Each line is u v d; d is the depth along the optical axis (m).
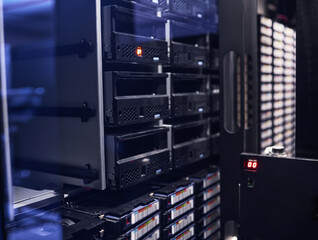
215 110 3.05
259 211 1.85
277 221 1.81
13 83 2.45
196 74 2.80
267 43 2.88
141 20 2.24
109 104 2.05
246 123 2.77
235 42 2.56
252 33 2.69
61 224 1.94
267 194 1.82
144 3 2.24
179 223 2.51
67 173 2.25
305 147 1.93
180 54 2.54
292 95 3.47
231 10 2.56
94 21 2.01
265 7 2.86
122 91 2.20
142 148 2.36
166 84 2.47
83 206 2.20
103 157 2.09
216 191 2.96
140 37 2.17
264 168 1.81
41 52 2.29
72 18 2.11
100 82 2.05
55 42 2.20
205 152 2.88
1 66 1.38
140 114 2.22
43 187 2.28
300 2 1.86
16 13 2.38
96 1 2.00
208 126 2.95
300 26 1.88
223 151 2.66
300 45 1.88
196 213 2.72
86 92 2.10
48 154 2.34
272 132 3.05
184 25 2.58
